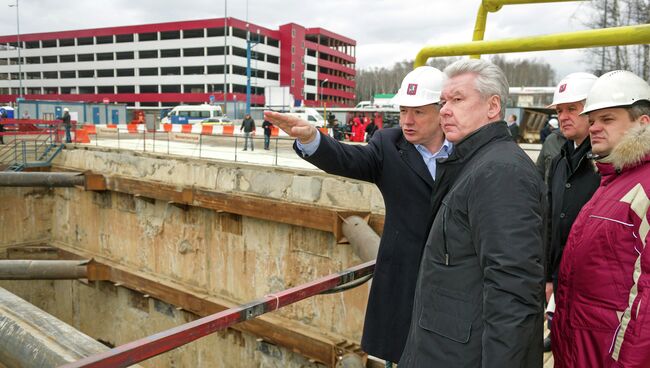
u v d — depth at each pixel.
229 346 11.72
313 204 9.87
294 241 10.38
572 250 2.23
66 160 16.41
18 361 2.15
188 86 80.94
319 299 10.11
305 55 90.19
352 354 8.83
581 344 2.16
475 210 1.83
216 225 11.88
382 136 2.88
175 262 12.92
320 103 94.25
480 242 1.80
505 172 1.80
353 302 9.59
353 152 2.74
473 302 1.88
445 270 1.96
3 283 15.95
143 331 13.92
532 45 3.00
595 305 2.10
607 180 2.24
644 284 1.84
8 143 17.55
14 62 93.25
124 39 84.88
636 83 2.22
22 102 39.00
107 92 86.12
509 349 1.66
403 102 2.61
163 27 80.31
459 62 2.10
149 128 32.12
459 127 2.07
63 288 16.28
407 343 2.14
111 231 14.79
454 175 2.12
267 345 10.98
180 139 23.66
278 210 10.24
